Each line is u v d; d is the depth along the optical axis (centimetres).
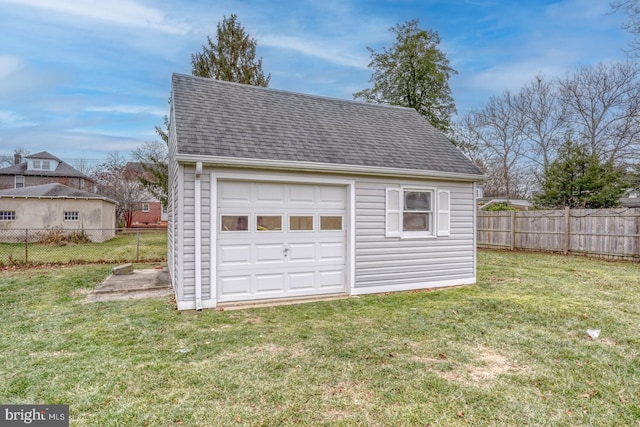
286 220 672
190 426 270
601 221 1126
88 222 1802
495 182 2472
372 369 368
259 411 291
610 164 1438
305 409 294
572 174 1413
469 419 282
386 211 748
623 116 1748
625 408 299
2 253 1289
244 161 600
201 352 407
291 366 373
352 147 753
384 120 945
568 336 466
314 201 697
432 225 799
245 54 1678
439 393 321
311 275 692
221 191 621
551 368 374
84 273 912
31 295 677
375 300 670
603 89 1820
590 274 873
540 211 1304
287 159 637
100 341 439
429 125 1005
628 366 377
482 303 629
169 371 359
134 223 3216
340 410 293
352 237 714
